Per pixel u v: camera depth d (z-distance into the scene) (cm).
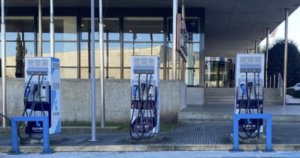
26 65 824
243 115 731
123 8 1806
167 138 863
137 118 816
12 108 1160
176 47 1205
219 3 1642
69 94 1169
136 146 773
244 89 771
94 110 858
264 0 1566
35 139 827
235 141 735
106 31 1828
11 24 1888
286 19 1709
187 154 723
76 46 1850
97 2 1677
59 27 1853
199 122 1118
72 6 1803
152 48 1819
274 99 1675
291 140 805
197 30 1758
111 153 754
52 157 713
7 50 1891
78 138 902
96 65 1842
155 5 1744
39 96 812
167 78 1808
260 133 789
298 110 1255
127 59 1827
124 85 1162
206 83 2409
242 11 1817
